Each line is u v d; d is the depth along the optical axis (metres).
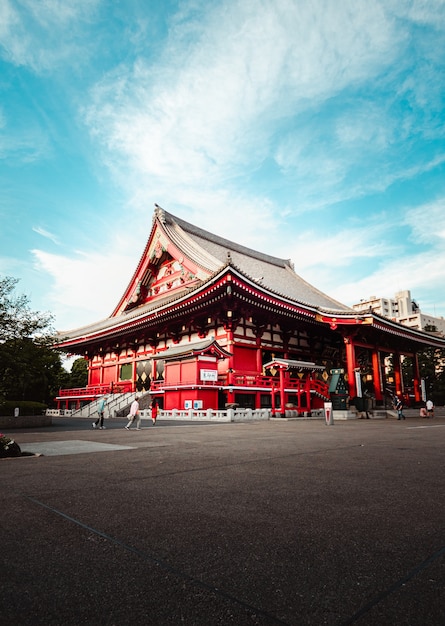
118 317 54.91
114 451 11.02
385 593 2.94
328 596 2.91
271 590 3.01
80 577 3.27
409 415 40.78
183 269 44.94
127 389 47.84
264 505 5.32
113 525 4.56
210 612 2.71
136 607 2.79
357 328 38.53
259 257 56.91
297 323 40.97
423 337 45.66
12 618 2.67
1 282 26.91
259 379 34.78
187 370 32.06
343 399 34.22
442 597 2.88
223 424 24.39
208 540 4.06
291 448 11.45
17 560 3.62
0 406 26.20
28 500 5.70
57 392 61.66
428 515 4.84
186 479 7.03
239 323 36.72
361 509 5.11
